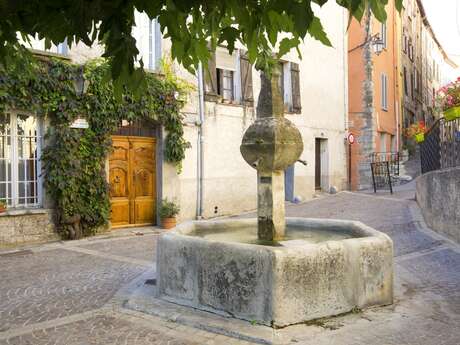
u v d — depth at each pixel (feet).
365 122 71.20
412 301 17.87
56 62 34.76
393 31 85.10
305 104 58.39
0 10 6.70
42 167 35.06
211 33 8.93
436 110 39.27
